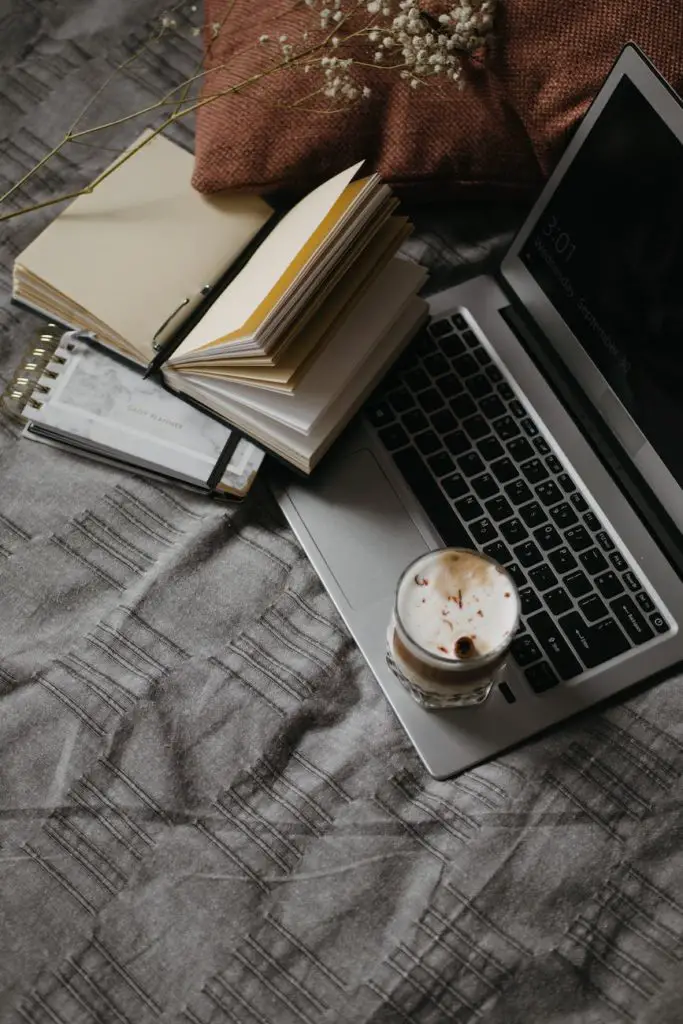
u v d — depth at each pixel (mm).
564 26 674
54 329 713
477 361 706
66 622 654
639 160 601
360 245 633
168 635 646
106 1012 553
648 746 606
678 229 587
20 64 828
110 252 688
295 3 725
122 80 823
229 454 668
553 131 690
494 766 602
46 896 576
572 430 685
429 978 555
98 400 679
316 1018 550
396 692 616
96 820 594
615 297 644
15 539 674
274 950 562
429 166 726
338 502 667
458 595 556
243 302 639
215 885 577
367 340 655
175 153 735
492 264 774
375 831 589
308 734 624
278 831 590
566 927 566
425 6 685
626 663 617
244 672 633
